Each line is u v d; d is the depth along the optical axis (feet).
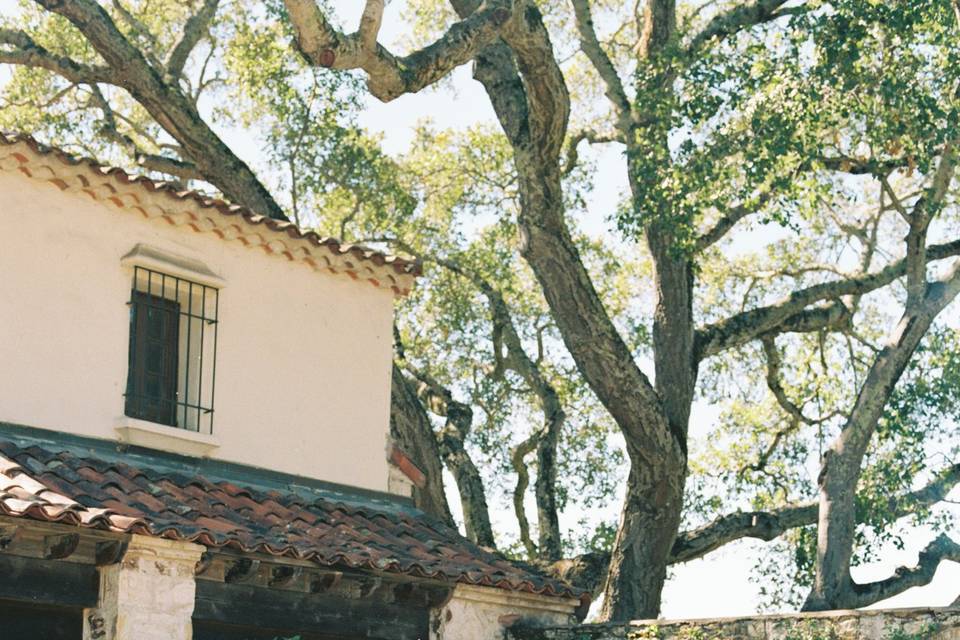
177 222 45.14
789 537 77.87
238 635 39.91
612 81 67.77
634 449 58.85
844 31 52.01
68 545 35.55
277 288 47.83
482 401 85.87
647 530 58.90
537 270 57.72
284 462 46.65
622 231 56.54
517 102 58.29
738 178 58.39
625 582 58.49
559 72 52.85
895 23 51.90
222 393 45.57
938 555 65.92
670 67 57.31
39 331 41.63
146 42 73.51
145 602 36.76
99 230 43.52
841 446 60.18
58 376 41.78
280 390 47.14
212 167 64.69
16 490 35.58
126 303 43.70
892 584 63.72
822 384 79.25
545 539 70.54
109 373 42.93
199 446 44.32
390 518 47.60
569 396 86.28
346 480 48.24
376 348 50.37
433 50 40.70
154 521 37.14
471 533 68.69
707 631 42.57
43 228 42.24
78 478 39.01
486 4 42.80
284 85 75.46
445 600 43.60
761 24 61.93
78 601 36.42
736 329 65.10
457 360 85.10
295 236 47.60
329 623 41.57
